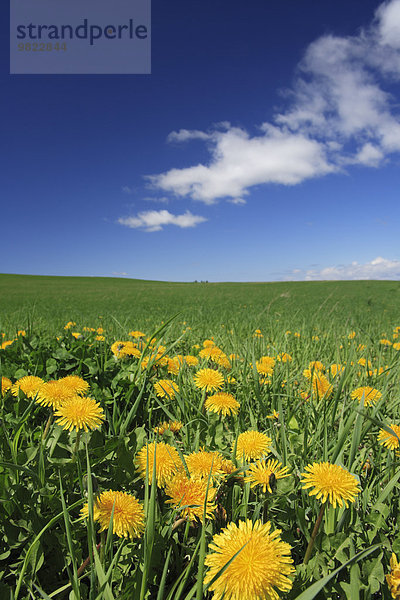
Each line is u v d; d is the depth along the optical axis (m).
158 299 29.11
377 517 1.41
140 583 1.15
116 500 1.20
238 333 6.24
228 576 0.92
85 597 1.17
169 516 1.37
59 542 1.36
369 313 14.67
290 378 3.23
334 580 1.16
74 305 21.94
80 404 1.62
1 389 2.11
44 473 1.52
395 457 1.90
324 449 1.67
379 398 2.31
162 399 2.65
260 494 1.56
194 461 1.50
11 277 89.50
